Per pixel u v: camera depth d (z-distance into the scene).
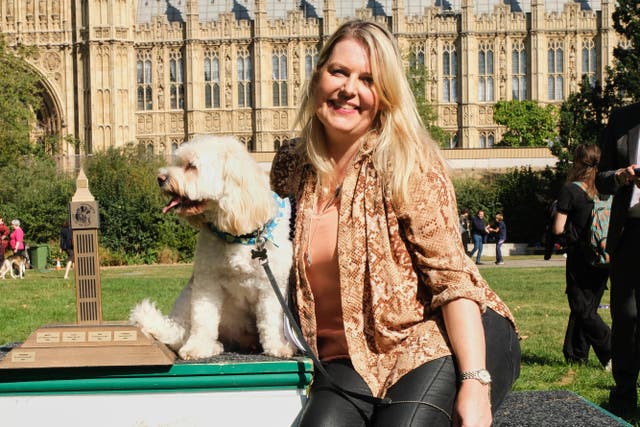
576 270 11.33
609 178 8.12
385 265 4.67
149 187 49.41
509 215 61.66
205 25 83.44
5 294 23.95
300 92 5.15
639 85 56.94
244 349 5.56
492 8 87.88
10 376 5.01
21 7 82.06
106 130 81.06
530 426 5.69
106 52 81.19
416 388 4.35
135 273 36.19
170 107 83.56
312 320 4.92
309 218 4.96
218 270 5.16
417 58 83.06
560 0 88.12
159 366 4.98
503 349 4.65
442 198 4.62
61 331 4.95
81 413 5.03
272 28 83.62
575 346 11.92
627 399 8.58
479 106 83.56
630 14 57.72
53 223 49.91
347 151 4.98
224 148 4.89
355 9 87.88
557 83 83.38
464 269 4.58
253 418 5.01
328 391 4.57
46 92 82.00
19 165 54.97
